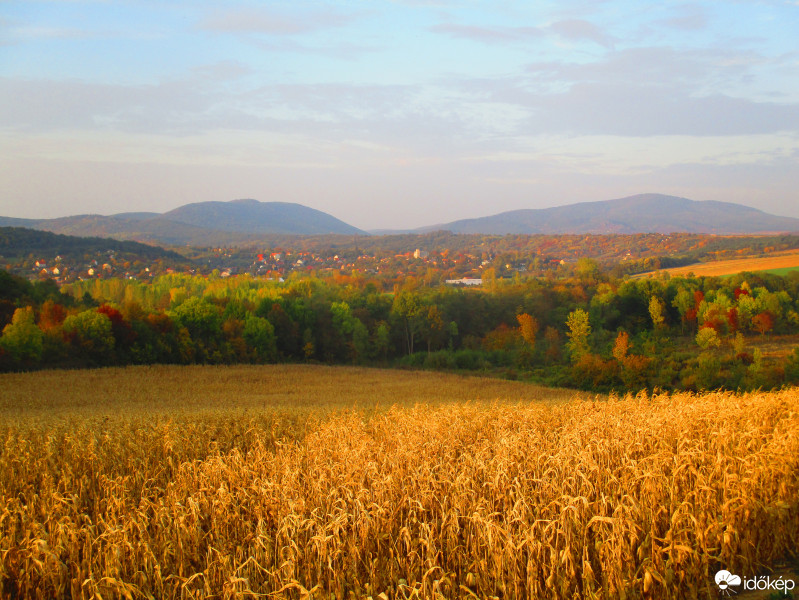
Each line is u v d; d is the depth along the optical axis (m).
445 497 8.73
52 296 76.12
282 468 11.01
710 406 15.60
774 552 8.58
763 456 9.88
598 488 9.30
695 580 7.65
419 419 18.00
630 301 99.44
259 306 82.31
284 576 7.23
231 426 20.34
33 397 37.62
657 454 10.03
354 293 99.75
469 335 88.38
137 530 8.87
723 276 117.12
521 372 62.81
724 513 8.13
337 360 79.88
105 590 7.44
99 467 13.51
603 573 7.30
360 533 8.06
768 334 82.62
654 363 51.69
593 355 55.56
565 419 17.02
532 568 7.05
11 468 13.66
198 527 8.70
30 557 7.98
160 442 16.42
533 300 96.25
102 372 51.81
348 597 7.47
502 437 12.33
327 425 17.84
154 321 66.31
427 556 7.50
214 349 67.62
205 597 7.11
